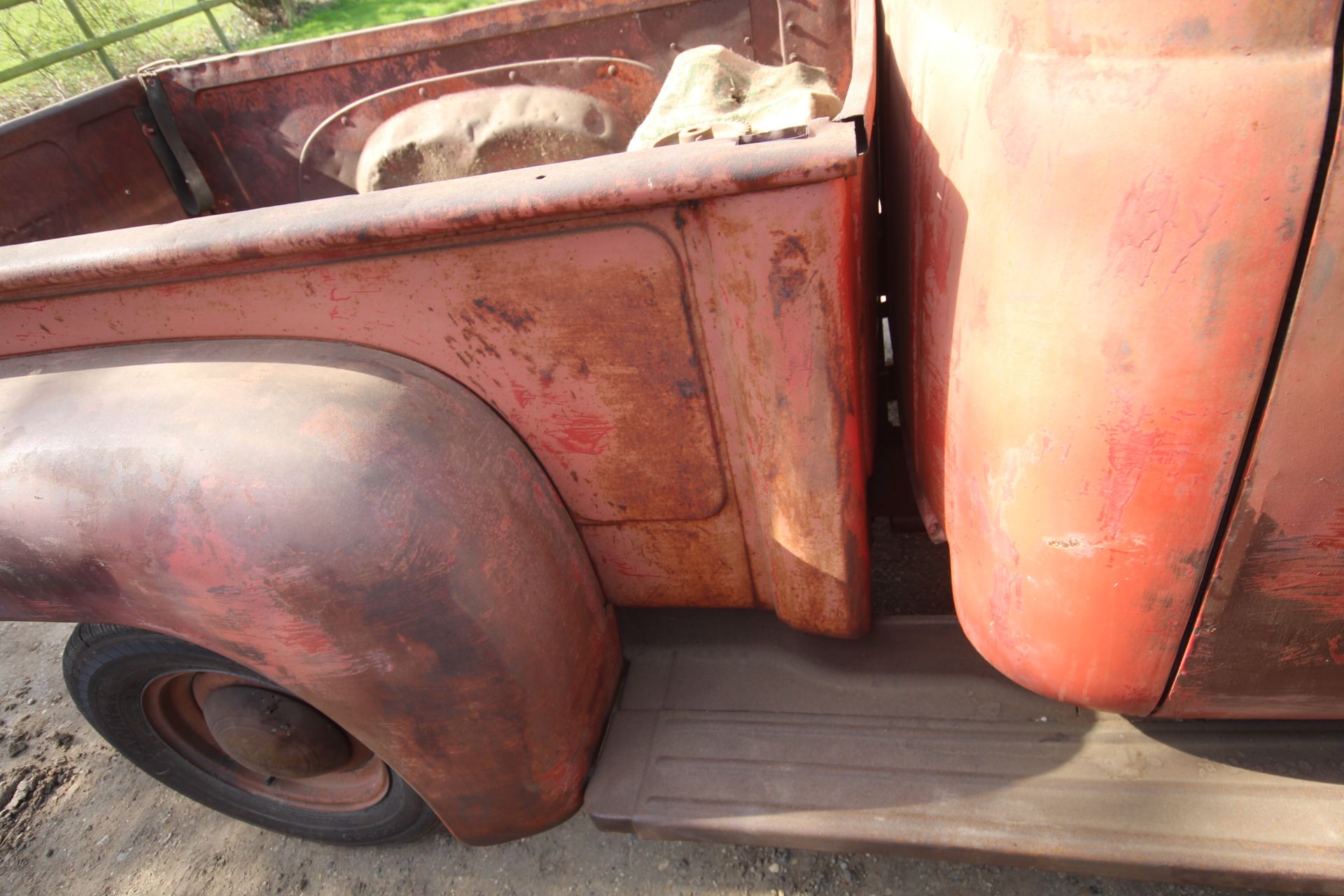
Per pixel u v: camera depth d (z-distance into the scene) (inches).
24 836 81.8
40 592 48.3
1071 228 34.6
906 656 57.9
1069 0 33.3
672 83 69.7
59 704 96.8
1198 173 31.6
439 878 70.7
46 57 325.4
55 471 46.6
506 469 49.1
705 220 39.5
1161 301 33.5
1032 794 49.1
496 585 47.6
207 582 45.1
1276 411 33.7
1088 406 36.5
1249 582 38.3
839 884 64.6
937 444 47.9
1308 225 30.9
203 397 47.1
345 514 44.1
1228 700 44.1
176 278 47.3
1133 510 37.7
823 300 40.6
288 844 76.8
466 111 95.7
